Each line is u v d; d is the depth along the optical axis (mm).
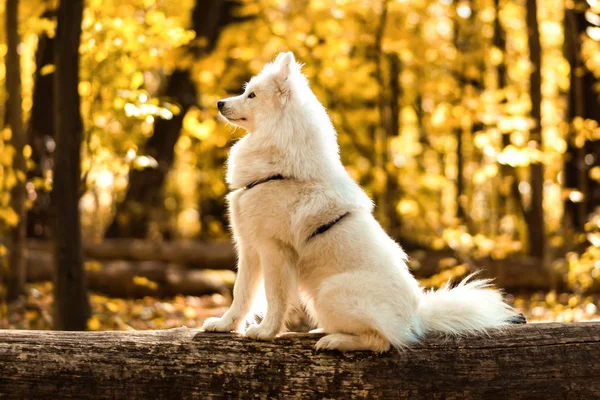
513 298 9711
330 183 4051
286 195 4000
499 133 10742
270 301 3957
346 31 11727
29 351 3539
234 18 12805
